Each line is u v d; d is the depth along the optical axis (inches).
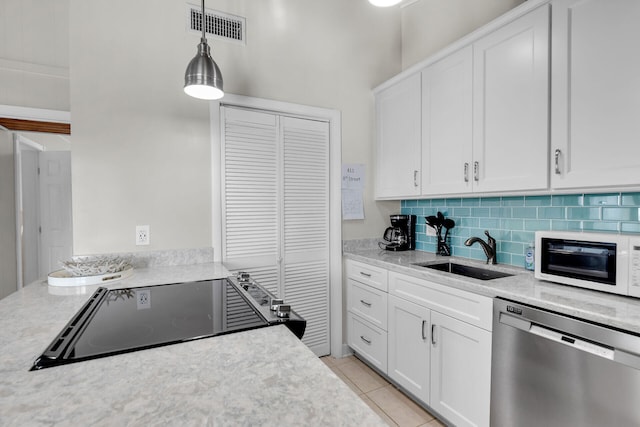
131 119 73.8
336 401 22.2
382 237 108.1
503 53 64.7
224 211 85.0
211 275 65.5
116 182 72.5
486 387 57.1
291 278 95.0
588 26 51.6
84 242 69.8
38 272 143.1
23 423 19.8
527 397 50.6
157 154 76.4
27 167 141.8
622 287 47.7
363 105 104.6
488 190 67.8
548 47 56.9
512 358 52.6
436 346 67.9
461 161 74.2
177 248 78.5
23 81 98.4
